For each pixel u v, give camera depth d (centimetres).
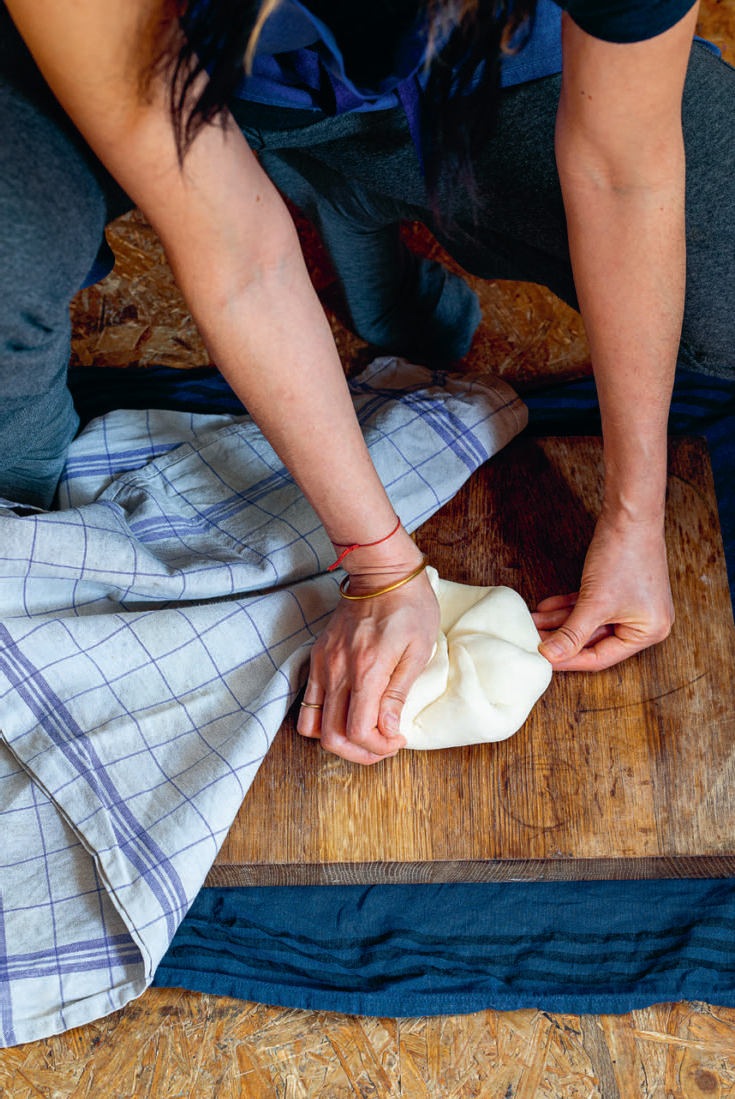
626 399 93
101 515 110
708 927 110
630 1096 101
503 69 90
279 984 108
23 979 94
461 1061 104
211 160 66
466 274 163
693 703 108
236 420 130
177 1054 104
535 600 116
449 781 104
